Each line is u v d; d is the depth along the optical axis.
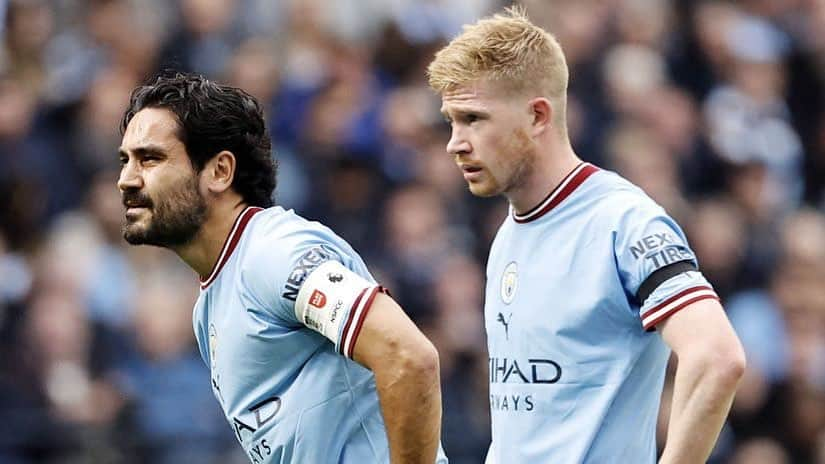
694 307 16.61
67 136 39.03
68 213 37.81
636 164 41.38
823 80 49.06
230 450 33.66
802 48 49.19
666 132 43.72
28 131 38.41
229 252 17.28
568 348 17.69
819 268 41.19
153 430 33.34
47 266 35.16
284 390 17.09
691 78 46.44
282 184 39.28
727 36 47.22
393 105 40.75
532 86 17.81
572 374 17.67
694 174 44.00
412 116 40.53
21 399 33.31
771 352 39.28
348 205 38.75
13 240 37.00
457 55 17.86
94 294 34.84
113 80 40.06
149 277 35.69
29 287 34.84
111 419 33.34
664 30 46.38
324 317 16.31
